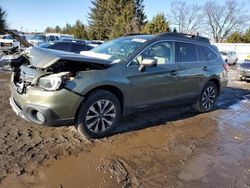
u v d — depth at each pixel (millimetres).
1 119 5113
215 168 3830
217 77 6523
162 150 4301
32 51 4488
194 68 5879
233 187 3385
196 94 6098
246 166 3941
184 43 5820
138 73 4754
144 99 4957
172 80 5363
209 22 62719
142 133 4926
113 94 4539
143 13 45094
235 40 49688
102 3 50344
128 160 3916
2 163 3588
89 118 4344
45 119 3988
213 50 6629
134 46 4992
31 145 4148
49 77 3977
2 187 3123
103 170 3607
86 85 4152
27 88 4098
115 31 40438
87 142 4379
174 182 3426
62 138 4465
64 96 3965
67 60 4062
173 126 5426
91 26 50812
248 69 12969
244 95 9375
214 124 5762
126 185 3312
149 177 3510
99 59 4449
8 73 10828
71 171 3535
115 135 4730
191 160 4031
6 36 23281
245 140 4965
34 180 3295
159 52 5219
